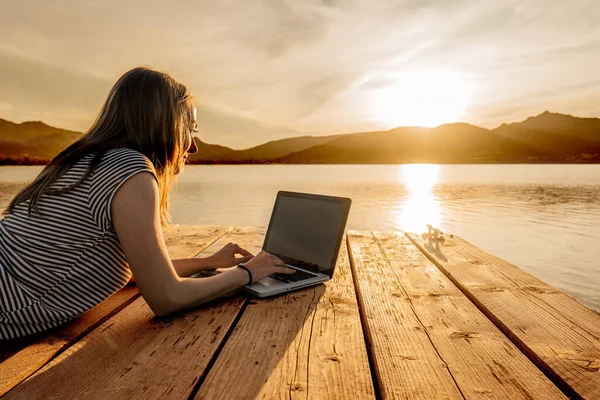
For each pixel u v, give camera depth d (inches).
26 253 53.0
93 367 46.3
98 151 55.6
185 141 66.2
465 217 1159.0
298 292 74.9
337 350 50.5
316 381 42.8
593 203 1498.5
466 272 86.4
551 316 61.1
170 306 58.6
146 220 53.5
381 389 42.0
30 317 52.8
